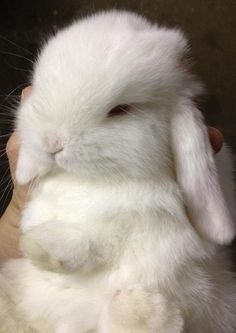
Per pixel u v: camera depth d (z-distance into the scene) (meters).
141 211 0.15
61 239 0.15
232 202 0.18
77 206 0.16
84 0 0.34
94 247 0.15
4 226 0.21
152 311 0.15
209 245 0.17
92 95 0.14
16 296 0.17
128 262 0.16
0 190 0.28
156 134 0.15
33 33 0.33
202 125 0.16
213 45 0.33
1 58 0.32
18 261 0.18
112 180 0.15
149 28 0.17
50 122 0.14
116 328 0.15
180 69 0.16
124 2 0.34
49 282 0.16
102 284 0.16
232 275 0.19
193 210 0.16
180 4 0.33
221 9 0.33
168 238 0.16
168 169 0.16
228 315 0.18
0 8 0.34
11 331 0.17
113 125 0.14
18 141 0.17
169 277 0.16
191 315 0.16
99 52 0.14
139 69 0.14
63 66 0.14
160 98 0.15
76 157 0.14
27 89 0.17
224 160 0.18
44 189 0.17
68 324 0.16
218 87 0.32
